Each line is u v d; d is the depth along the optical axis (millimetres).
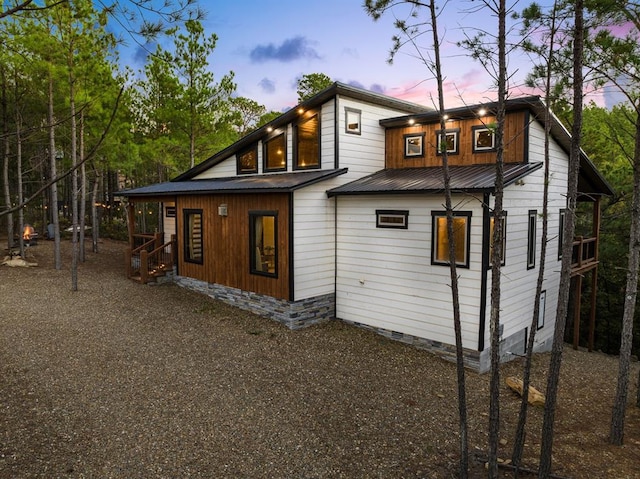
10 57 12273
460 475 4895
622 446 6199
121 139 17359
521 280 10086
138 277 14055
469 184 8609
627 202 15023
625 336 6258
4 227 24297
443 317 9219
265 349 9047
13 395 6336
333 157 11414
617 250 15242
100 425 5789
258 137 13516
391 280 10094
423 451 5691
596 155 16672
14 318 9750
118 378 7207
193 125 17984
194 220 13336
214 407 6500
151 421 5984
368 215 10438
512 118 10094
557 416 7125
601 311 17031
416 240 9578
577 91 4562
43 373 7148
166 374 7508
